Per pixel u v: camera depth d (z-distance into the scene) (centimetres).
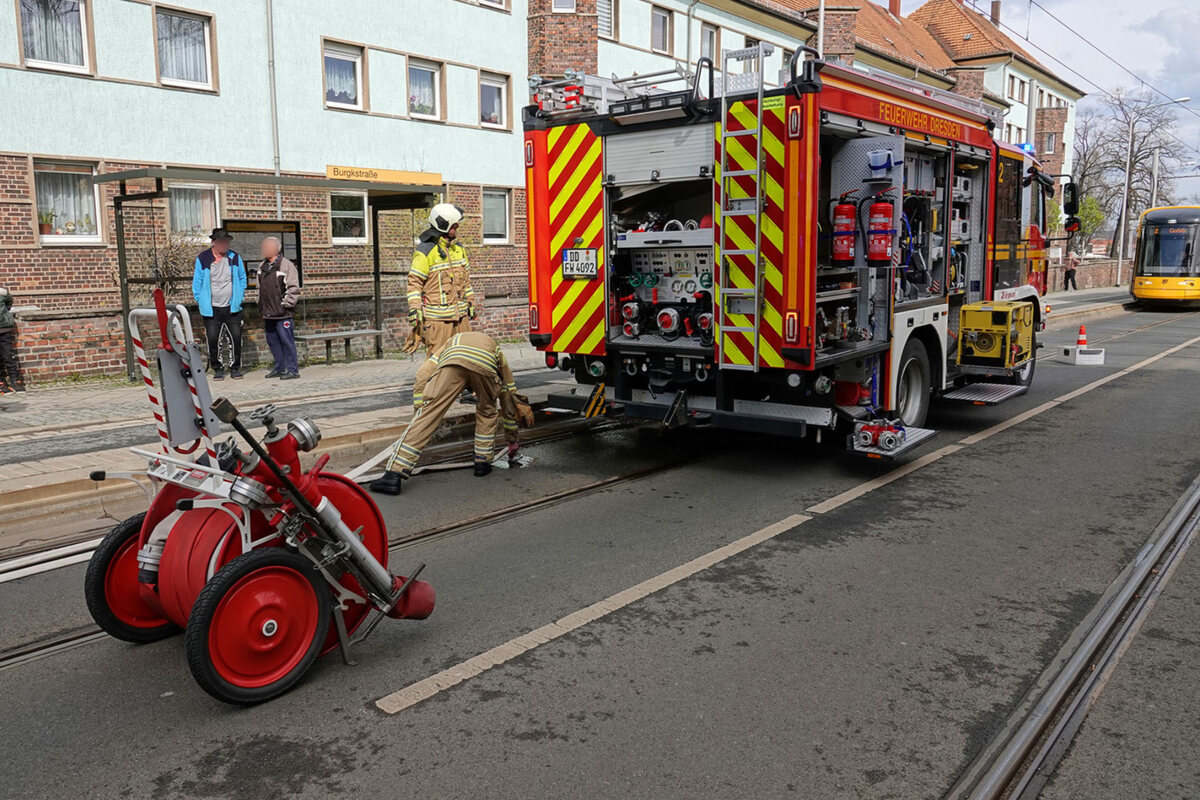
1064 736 343
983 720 352
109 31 1271
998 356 933
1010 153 1030
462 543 570
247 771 318
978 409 1070
